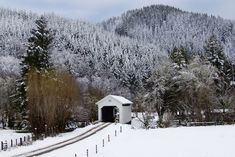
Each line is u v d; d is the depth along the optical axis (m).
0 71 124.19
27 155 32.47
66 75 58.66
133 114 87.62
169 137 41.47
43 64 61.72
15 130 64.00
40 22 65.31
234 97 60.72
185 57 81.00
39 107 53.59
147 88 67.75
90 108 79.88
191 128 47.91
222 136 39.88
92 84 116.75
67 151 35.03
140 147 36.44
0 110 78.88
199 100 58.44
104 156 32.56
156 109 65.12
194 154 31.62
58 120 55.41
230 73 83.12
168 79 65.38
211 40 75.81
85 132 51.44
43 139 45.75
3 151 36.19
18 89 61.97
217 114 58.94
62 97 56.06
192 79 60.28
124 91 120.38
